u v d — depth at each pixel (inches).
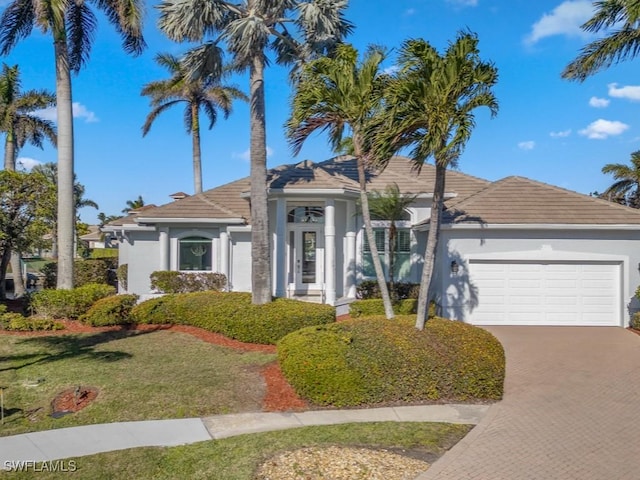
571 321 651.5
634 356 492.1
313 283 783.7
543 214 660.7
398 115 402.0
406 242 763.4
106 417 321.4
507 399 363.6
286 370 366.9
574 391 381.7
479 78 389.4
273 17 610.9
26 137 1180.5
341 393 345.1
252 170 586.6
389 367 353.4
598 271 648.4
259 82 594.2
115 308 610.5
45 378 396.5
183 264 806.5
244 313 536.4
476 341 388.8
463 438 285.4
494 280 659.4
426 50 390.0
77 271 1039.0
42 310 634.2
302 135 502.9
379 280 477.7
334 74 466.6
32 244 740.0
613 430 298.8
